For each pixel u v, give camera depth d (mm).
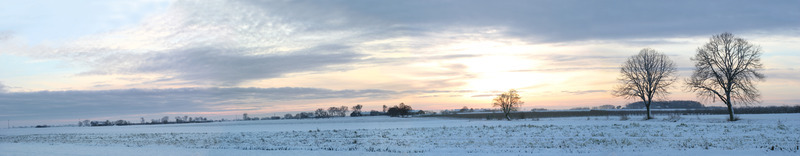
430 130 42375
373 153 22484
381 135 36844
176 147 28344
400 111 199875
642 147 23562
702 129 35469
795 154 19625
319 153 22703
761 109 91562
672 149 22188
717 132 32344
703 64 54000
